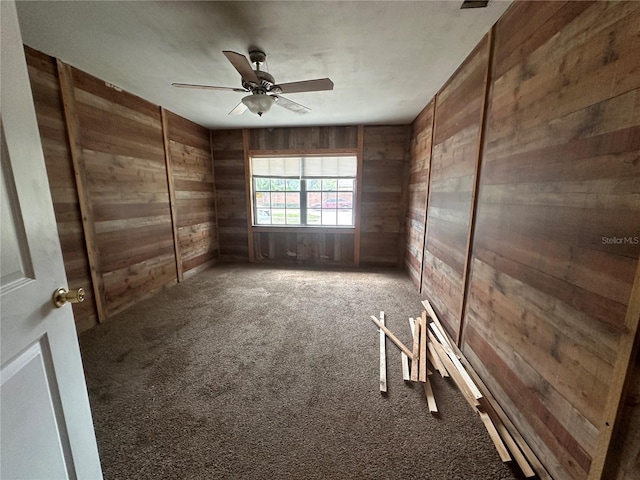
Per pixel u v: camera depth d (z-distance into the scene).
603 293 0.91
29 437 0.73
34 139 0.74
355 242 4.47
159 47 1.96
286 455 1.26
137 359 1.99
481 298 1.78
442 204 2.56
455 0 1.48
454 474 1.18
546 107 1.21
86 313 2.43
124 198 2.81
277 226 4.61
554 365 1.14
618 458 0.85
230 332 2.38
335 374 1.83
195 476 1.17
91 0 1.47
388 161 4.18
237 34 1.80
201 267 4.27
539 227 1.25
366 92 2.82
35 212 0.74
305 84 2.08
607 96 0.91
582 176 1.01
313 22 1.68
